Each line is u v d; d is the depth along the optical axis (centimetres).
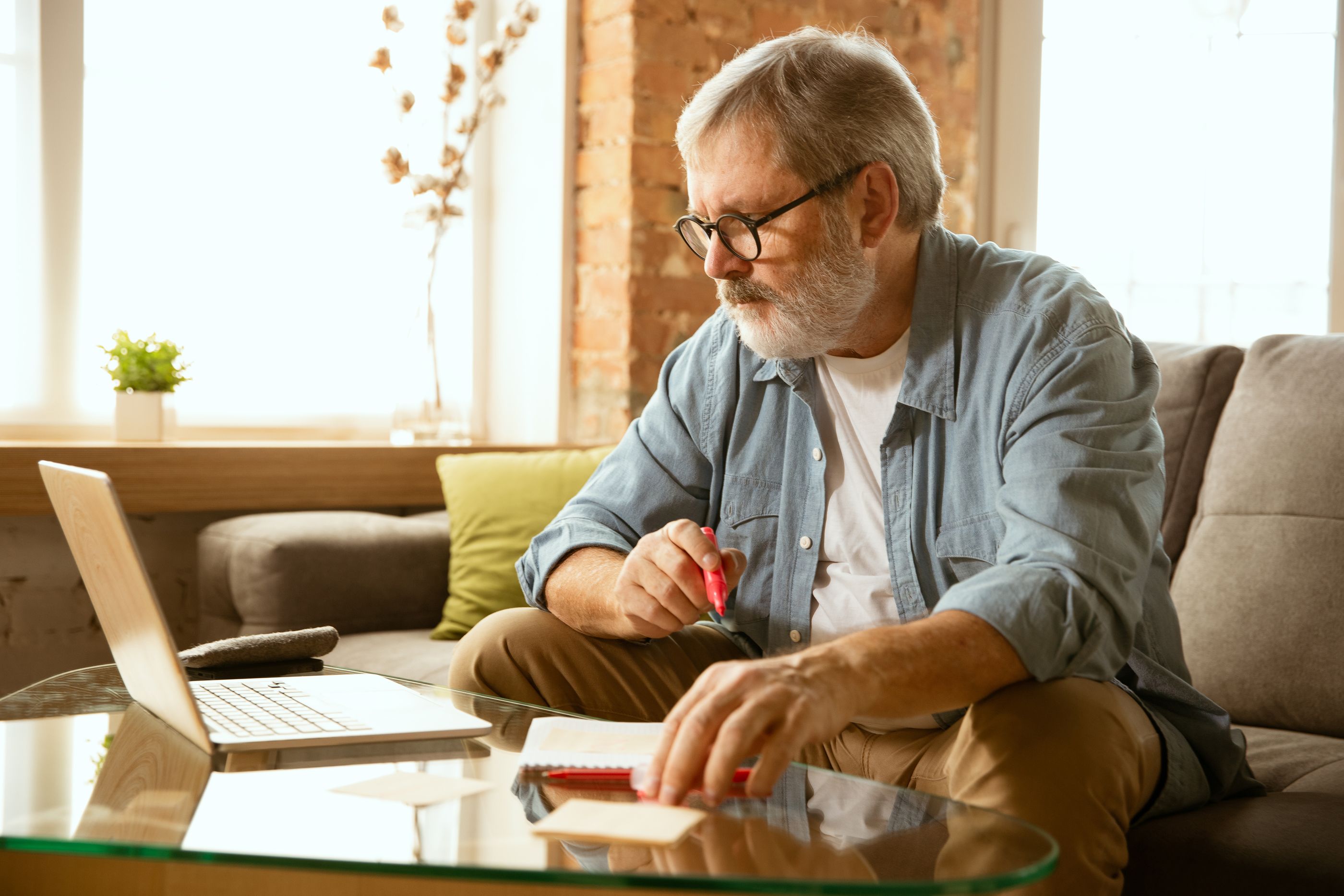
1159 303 310
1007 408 119
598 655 127
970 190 308
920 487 127
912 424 129
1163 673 115
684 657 134
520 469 225
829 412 138
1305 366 165
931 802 83
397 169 264
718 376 144
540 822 77
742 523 140
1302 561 153
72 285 251
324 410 279
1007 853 71
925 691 89
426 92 289
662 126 266
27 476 210
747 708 80
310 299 277
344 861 69
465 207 296
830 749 129
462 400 299
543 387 284
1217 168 306
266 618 205
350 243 282
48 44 247
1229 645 155
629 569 118
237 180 268
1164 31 308
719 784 78
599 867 68
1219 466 167
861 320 131
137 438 235
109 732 104
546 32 280
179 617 249
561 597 129
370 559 215
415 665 189
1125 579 102
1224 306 307
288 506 235
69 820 78
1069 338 118
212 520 251
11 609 233
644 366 266
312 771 90
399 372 288
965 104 306
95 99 253
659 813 78
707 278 275
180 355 246
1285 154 303
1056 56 313
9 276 246
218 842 73
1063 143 314
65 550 238
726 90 124
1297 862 103
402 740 99
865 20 291
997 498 114
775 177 121
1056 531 102
